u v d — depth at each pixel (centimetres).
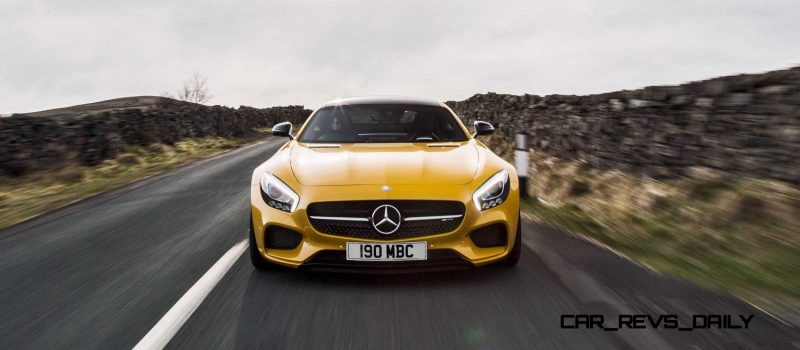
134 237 498
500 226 345
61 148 1245
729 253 401
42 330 278
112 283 355
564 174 766
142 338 261
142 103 4866
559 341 250
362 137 438
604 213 555
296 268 335
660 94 652
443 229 330
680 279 342
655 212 524
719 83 566
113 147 1472
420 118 461
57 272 391
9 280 376
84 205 720
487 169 361
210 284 338
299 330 265
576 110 884
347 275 350
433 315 283
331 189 332
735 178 524
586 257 394
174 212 622
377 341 252
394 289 323
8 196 873
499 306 295
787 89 476
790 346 246
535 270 359
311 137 446
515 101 1277
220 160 1319
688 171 590
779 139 482
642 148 678
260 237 344
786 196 448
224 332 264
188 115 2173
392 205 324
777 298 311
